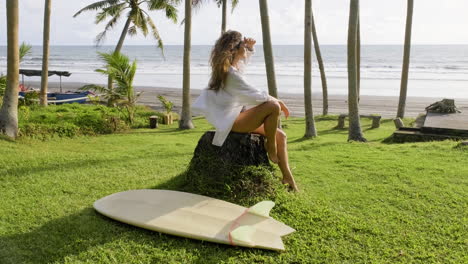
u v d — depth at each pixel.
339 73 57.69
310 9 13.12
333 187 5.27
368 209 4.46
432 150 7.89
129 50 151.62
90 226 3.85
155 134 13.48
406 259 3.40
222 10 18.98
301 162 6.88
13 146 8.37
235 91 4.09
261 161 4.62
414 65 72.06
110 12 20.12
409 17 17.33
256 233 3.65
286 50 146.25
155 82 44.72
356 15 12.00
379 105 26.19
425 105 26.12
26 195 4.82
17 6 9.66
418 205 4.56
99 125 13.34
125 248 3.46
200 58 98.88
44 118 12.84
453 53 114.69
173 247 3.49
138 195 4.43
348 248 3.57
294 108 24.91
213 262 3.29
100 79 49.09
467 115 13.77
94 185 5.27
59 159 6.75
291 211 4.14
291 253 3.46
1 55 103.25
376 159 7.05
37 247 3.50
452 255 3.47
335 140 12.62
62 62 82.94
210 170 4.52
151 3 19.62
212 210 4.02
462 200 4.68
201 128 15.77
